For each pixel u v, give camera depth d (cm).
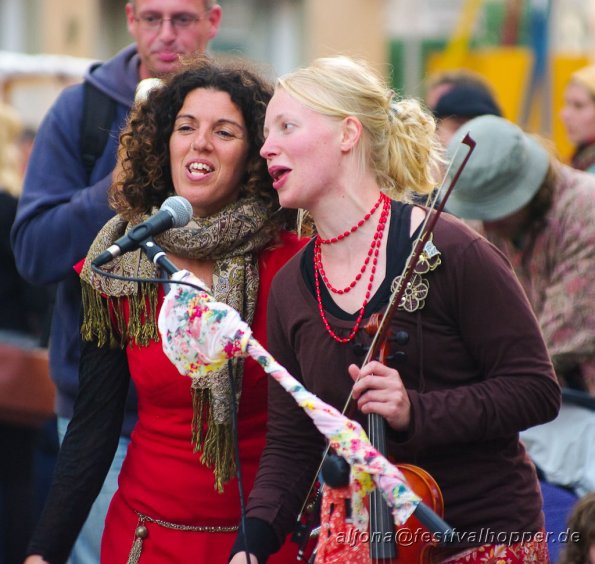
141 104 1296
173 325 1084
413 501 997
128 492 1287
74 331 1529
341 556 1091
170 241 1250
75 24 4947
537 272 1662
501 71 2947
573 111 2139
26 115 3219
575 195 1641
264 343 1266
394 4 4250
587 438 1570
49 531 1246
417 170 1173
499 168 1612
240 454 1254
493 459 1106
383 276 1114
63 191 1538
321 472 1099
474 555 1095
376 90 1145
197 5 1584
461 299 1089
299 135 1121
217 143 1256
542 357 1098
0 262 1984
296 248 1291
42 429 1972
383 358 1082
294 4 5072
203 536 1255
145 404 1279
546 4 2898
